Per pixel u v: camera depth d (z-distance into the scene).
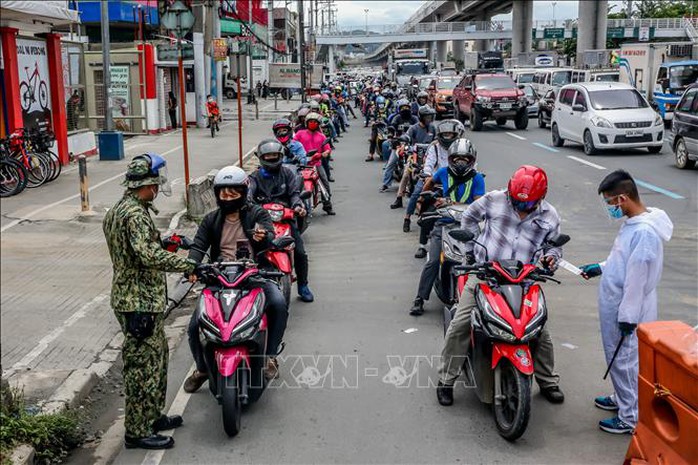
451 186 7.47
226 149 22.98
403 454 4.88
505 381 5.14
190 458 4.88
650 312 4.98
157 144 24.41
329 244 11.00
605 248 10.51
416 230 11.84
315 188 12.29
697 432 3.88
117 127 27.64
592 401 5.66
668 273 9.17
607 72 37.00
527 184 5.15
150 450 4.99
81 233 11.13
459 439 5.08
